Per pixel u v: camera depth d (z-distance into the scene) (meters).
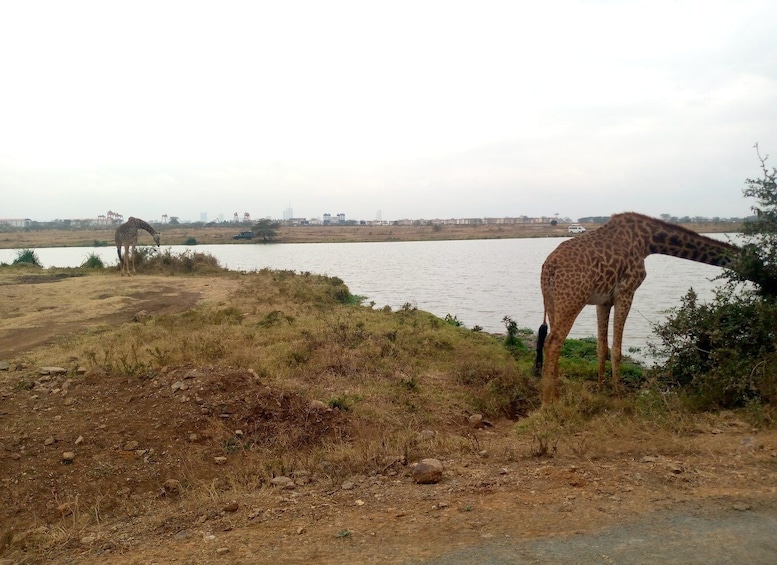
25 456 5.97
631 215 8.91
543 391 7.89
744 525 3.99
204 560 3.97
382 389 8.33
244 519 4.62
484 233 98.62
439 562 3.72
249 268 36.12
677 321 8.12
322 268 37.34
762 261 7.99
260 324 12.34
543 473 5.14
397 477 5.39
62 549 4.43
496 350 11.44
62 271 23.69
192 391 7.22
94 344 10.60
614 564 3.57
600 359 8.71
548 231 101.12
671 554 3.65
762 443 5.52
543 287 8.42
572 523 4.14
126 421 6.71
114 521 5.02
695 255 8.96
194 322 12.34
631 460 5.36
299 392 7.80
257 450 6.38
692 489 4.61
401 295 24.08
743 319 7.68
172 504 5.25
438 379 9.16
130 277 21.53
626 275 8.40
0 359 9.75
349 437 6.77
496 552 3.80
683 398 7.02
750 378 6.73
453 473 5.34
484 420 7.75
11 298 16.11
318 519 4.53
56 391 7.55
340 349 10.05
